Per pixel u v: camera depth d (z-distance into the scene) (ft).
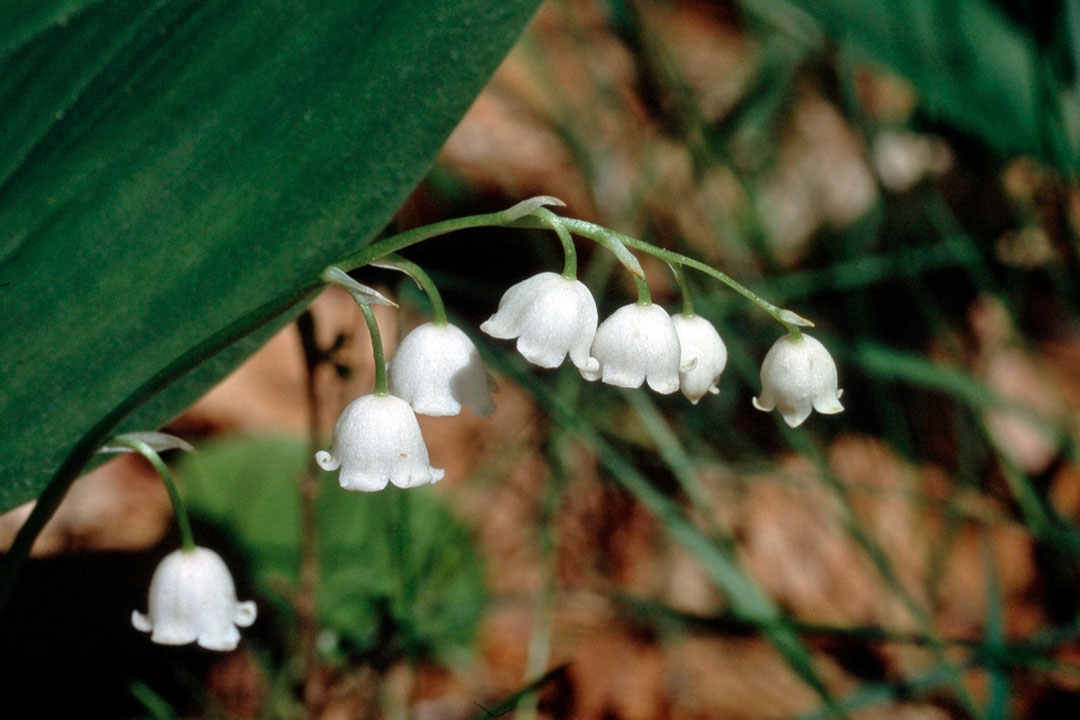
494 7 0.93
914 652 1.17
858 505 1.28
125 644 1.08
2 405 0.92
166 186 0.93
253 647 1.07
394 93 0.93
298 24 0.93
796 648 1.05
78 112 0.93
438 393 0.92
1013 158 1.26
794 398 0.93
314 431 1.02
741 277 1.32
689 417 1.27
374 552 1.09
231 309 0.93
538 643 1.10
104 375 0.93
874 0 1.15
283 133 0.93
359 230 0.93
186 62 0.93
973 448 1.33
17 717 1.04
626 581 1.18
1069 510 1.33
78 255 0.93
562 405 1.11
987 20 1.16
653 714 1.13
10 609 1.08
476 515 1.18
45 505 0.90
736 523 1.22
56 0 0.93
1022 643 1.08
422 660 1.11
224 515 1.10
